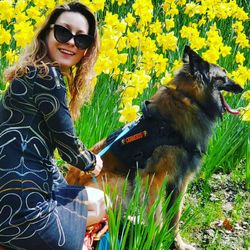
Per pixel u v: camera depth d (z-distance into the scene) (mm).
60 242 1738
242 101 3086
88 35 1766
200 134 2293
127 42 2803
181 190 2334
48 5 2824
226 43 3773
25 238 1699
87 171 1862
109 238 1874
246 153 2982
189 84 2240
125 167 2260
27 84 1668
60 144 1752
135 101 2826
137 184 1931
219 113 2357
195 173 2375
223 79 2312
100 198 1929
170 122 2227
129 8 4262
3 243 1734
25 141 1690
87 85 1930
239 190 2850
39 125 1707
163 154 2242
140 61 2791
